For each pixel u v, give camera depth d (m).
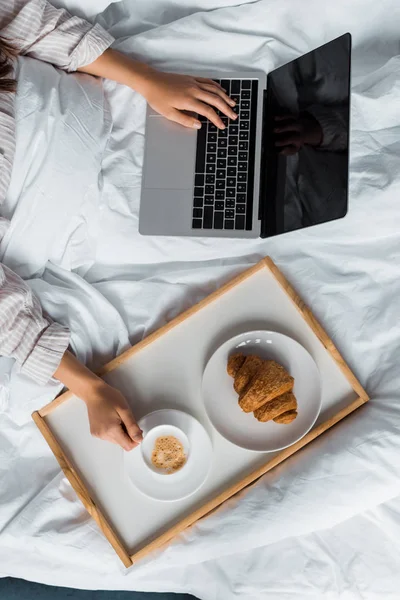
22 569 1.14
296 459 1.04
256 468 1.01
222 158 1.09
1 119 0.99
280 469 1.04
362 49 1.19
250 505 1.02
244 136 1.09
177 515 1.02
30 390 1.08
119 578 1.13
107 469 1.04
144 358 1.07
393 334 1.05
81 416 1.06
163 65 1.17
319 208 0.99
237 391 1.00
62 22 1.09
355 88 1.13
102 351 1.12
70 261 1.13
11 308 1.00
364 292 1.07
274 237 1.12
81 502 1.10
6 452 1.15
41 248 1.09
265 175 1.07
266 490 1.03
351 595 1.04
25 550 1.14
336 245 1.10
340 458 0.99
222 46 1.16
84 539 1.09
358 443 0.98
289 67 1.08
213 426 1.02
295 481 1.01
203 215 1.09
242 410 1.02
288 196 1.04
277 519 1.01
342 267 1.09
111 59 1.12
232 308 1.06
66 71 1.14
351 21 1.16
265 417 0.97
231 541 1.03
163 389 1.06
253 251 1.12
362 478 0.98
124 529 1.02
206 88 1.08
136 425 1.00
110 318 1.12
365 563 1.05
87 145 1.09
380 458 0.97
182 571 1.12
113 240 1.14
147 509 1.02
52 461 1.15
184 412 1.03
